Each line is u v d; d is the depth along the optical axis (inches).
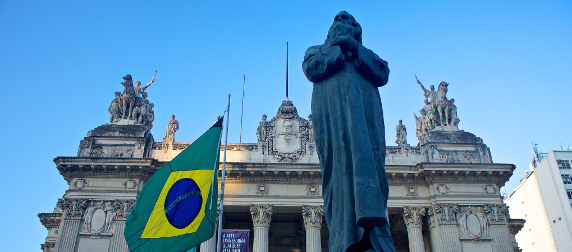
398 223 1793.8
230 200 1606.8
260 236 1563.7
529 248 3157.0
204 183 736.3
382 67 299.7
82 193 1587.1
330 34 315.6
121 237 1530.5
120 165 1601.9
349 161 266.1
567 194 2886.3
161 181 734.5
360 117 268.5
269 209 1601.9
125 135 1692.9
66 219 1549.0
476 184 1680.6
